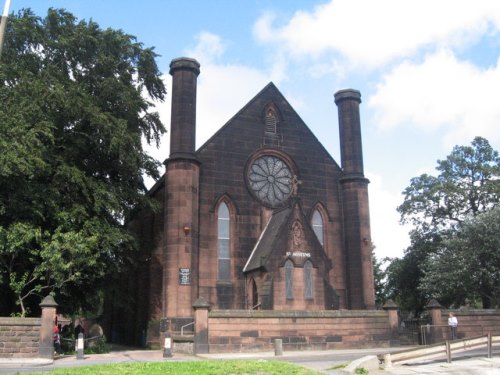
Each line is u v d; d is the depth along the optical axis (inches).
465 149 2300.7
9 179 1165.7
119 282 1708.9
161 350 1363.2
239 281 1540.4
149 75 1609.3
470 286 1910.7
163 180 1599.4
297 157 1726.1
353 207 1699.1
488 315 1441.9
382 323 1338.6
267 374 645.3
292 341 1225.4
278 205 1654.8
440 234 2267.5
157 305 1541.6
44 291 1338.6
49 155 1282.0
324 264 1482.5
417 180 2390.5
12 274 1187.9
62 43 1376.7
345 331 1286.9
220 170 1601.9
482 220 1879.9
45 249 1175.0
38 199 1220.5
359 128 1779.0
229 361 786.8
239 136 1657.2
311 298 1439.5
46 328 1012.5
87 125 1402.6
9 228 1167.0
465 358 885.2
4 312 1333.7
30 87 1227.9
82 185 1296.8
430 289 1996.8
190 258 1422.2
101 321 2078.0
